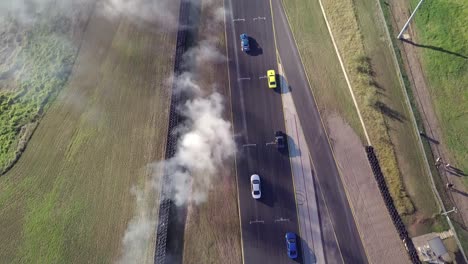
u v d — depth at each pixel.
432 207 46.44
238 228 47.88
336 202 48.44
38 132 55.62
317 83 55.97
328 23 59.78
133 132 54.28
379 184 48.38
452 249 44.12
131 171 51.59
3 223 50.06
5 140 55.44
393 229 46.19
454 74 53.25
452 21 56.91
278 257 46.19
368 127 51.62
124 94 57.44
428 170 47.81
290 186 49.91
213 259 46.28
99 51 61.66
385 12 58.34
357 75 54.59
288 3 62.47
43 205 50.66
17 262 47.56
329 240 46.59
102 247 47.47
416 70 54.03
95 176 51.75
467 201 46.09
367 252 45.56
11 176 52.94
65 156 53.53
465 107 51.03
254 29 61.22
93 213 49.53
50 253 47.72
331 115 53.62
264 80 57.22
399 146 49.88
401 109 52.00
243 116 54.88
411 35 56.66
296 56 58.31
